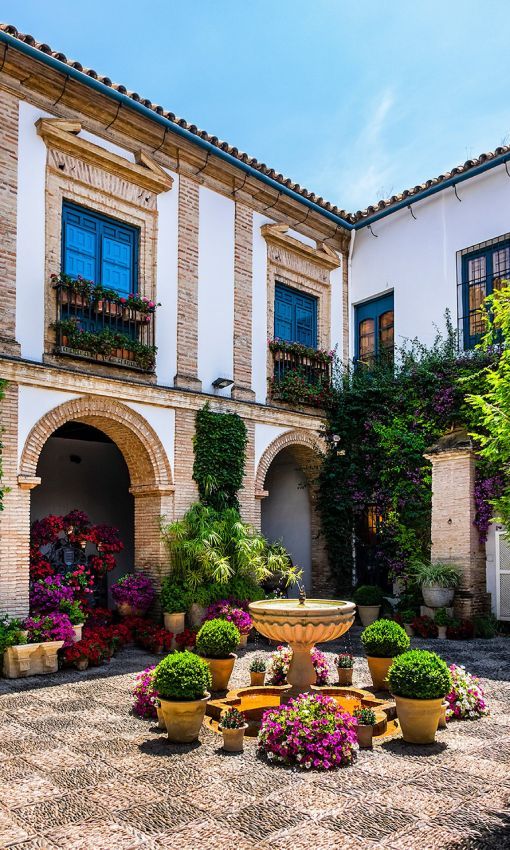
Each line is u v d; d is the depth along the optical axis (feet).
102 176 36.06
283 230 45.98
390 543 45.57
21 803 15.46
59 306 33.37
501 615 40.65
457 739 20.10
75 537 36.58
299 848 13.28
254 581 38.73
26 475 31.22
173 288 38.93
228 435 40.27
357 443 47.09
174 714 19.66
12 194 32.09
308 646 22.94
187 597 35.32
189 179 40.34
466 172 44.39
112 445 49.57
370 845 13.38
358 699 24.25
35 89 33.42
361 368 49.85
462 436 42.14
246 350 42.88
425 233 47.47
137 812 14.94
